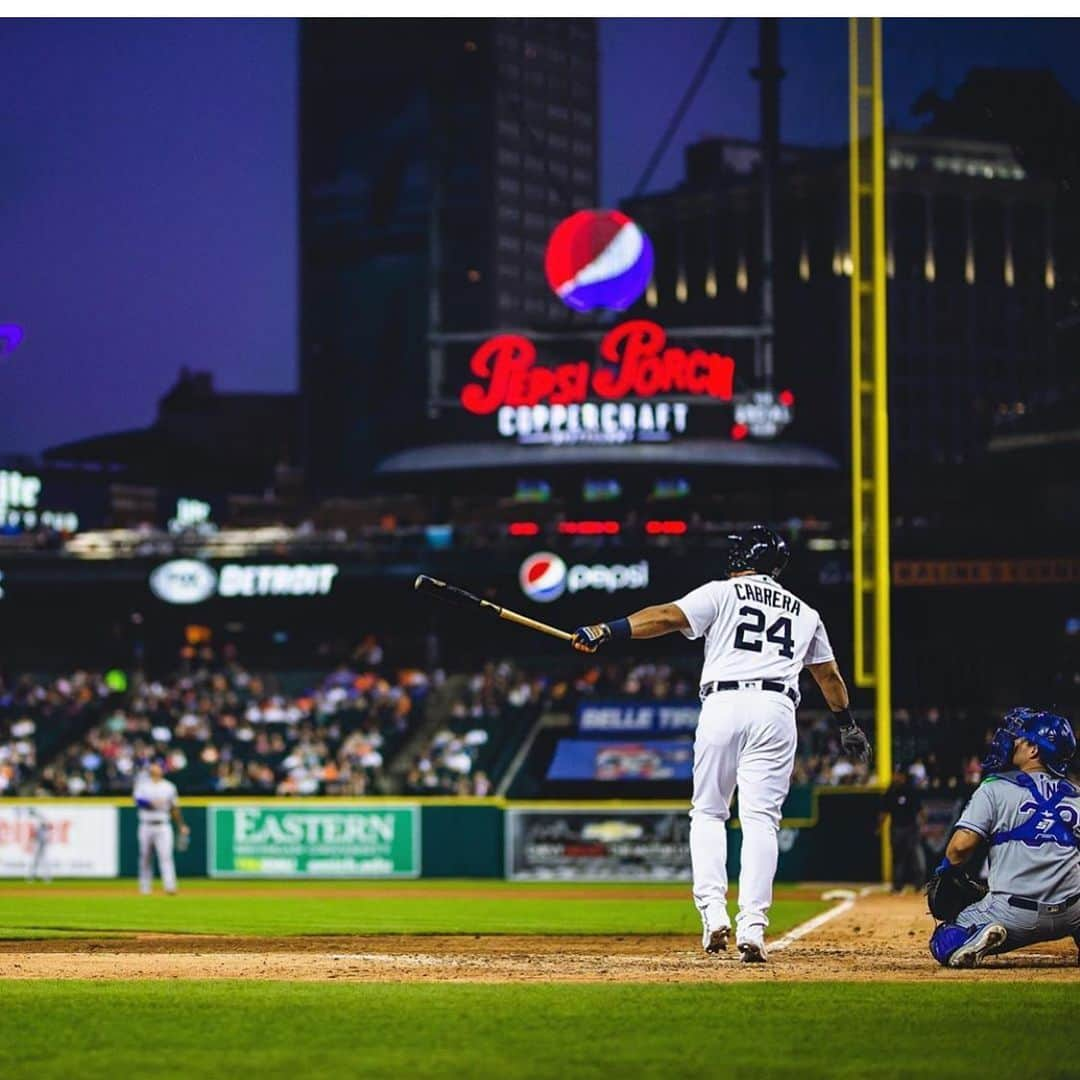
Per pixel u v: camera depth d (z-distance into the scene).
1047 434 57.88
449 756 56.44
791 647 12.60
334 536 66.31
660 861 43.19
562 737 57.72
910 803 36.84
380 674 65.69
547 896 34.69
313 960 13.79
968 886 12.12
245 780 55.09
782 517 66.06
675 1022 8.94
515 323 98.00
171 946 17.53
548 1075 7.54
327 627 71.19
